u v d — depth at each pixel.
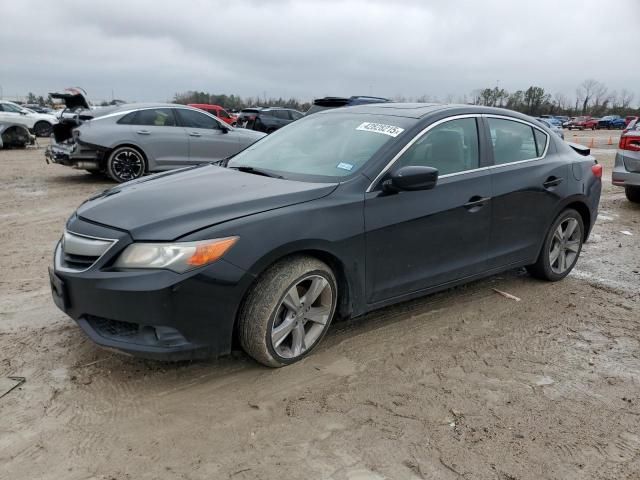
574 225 5.11
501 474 2.53
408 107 4.36
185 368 3.37
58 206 8.15
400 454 2.64
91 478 2.43
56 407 2.93
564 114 94.25
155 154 10.16
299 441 2.72
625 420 2.99
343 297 3.59
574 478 2.53
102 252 2.98
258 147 4.57
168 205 3.21
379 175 3.63
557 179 4.79
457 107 4.30
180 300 2.89
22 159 14.95
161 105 10.38
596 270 5.62
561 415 3.02
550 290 4.95
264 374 3.33
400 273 3.76
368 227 3.50
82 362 3.40
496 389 3.26
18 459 2.54
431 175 3.51
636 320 4.34
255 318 3.16
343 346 3.73
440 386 3.27
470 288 4.93
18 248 5.85
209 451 2.63
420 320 4.20
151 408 2.96
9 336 3.72
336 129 4.23
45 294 4.51
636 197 9.48
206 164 4.50
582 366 3.58
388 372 3.41
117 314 2.92
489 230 4.27
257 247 3.05
